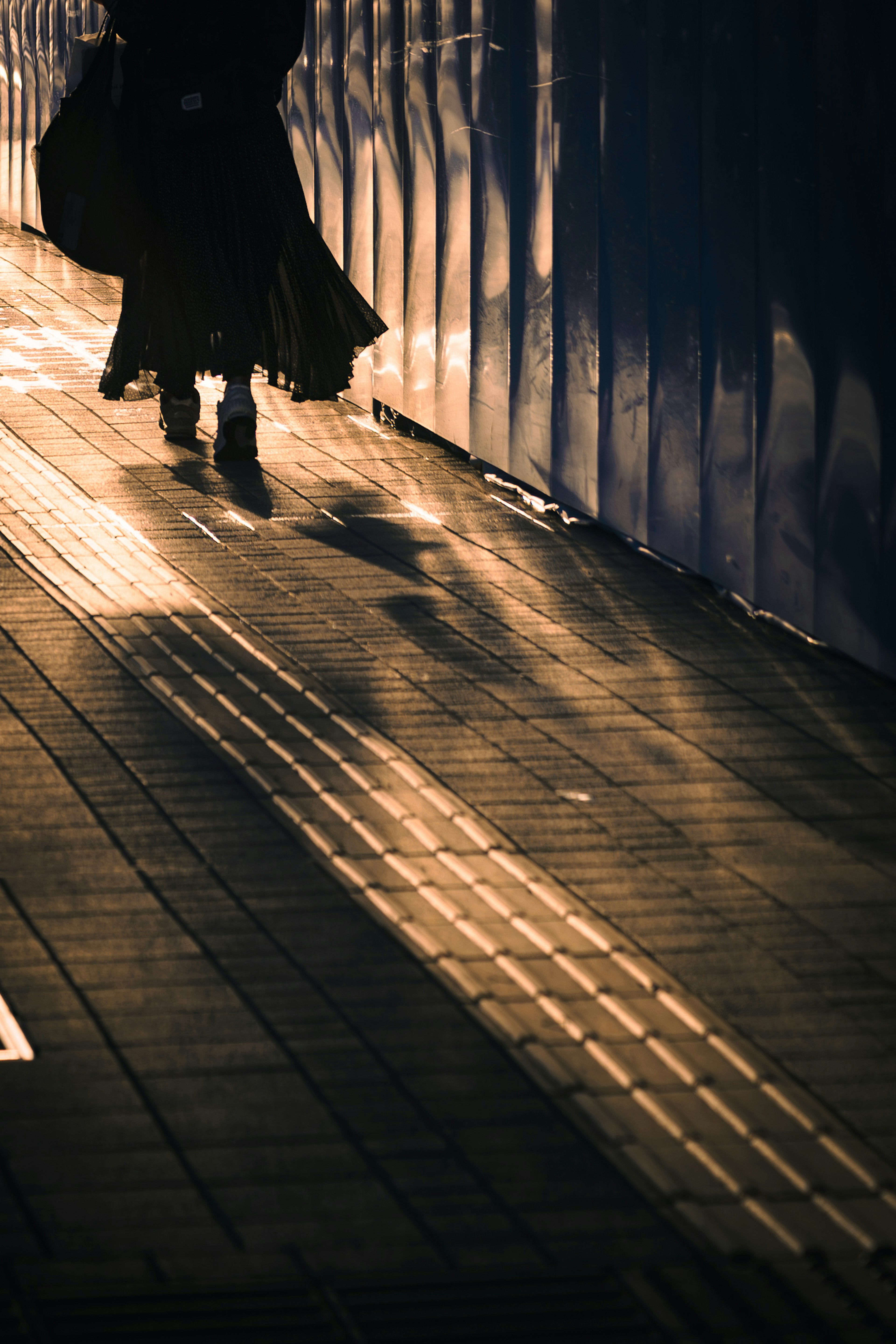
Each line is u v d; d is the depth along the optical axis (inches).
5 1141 171.9
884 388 300.7
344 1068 187.0
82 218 432.1
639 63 370.9
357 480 440.8
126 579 352.2
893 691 309.0
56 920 217.3
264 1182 166.9
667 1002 203.3
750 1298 154.3
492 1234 161.0
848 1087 188.2
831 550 319.3
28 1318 146.3
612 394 389.7
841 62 304.0
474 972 208.5
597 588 361.7
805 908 228.7
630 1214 165.3
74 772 261.9
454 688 302.7
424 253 480.1
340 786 260.2
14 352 582.6
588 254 396.2
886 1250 161.6
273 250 440.8
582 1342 147.2
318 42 553.6
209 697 293.1
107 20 432.5
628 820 253.4
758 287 334.3
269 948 212.1
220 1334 145.6
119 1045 189.9
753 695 305.0
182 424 467.2
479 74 442.3
